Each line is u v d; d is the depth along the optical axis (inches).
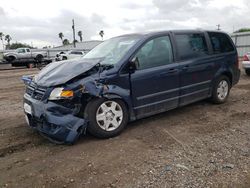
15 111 258.8
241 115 223.9
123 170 137.2
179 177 129.8
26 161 150.3
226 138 175.8
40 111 164.6
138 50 189.3
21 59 1111.6
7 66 1112.8
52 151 161.8
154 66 196.2
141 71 188.4
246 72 470.0
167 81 202.5
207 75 235.1
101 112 173.5
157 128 195.3
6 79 588.1
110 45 213.9
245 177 128.9
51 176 133.6
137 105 188.9
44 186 125.4
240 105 255.1
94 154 155.6
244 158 147.7
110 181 127.7
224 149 159.3
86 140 175.9
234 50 264.2
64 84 161.9
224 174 131.8
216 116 221.6
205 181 126.0
